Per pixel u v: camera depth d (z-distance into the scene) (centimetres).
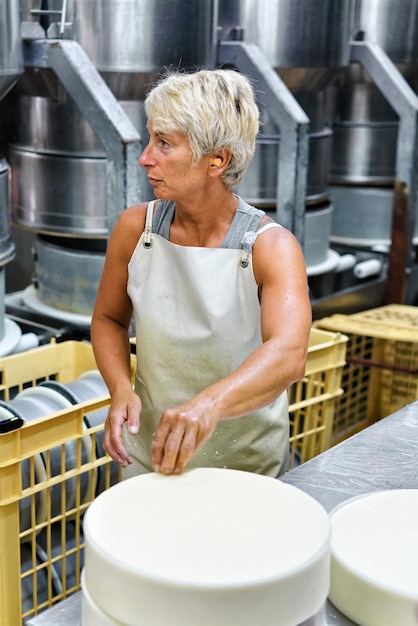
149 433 160
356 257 396
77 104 259
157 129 131
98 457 203
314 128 351
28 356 221
